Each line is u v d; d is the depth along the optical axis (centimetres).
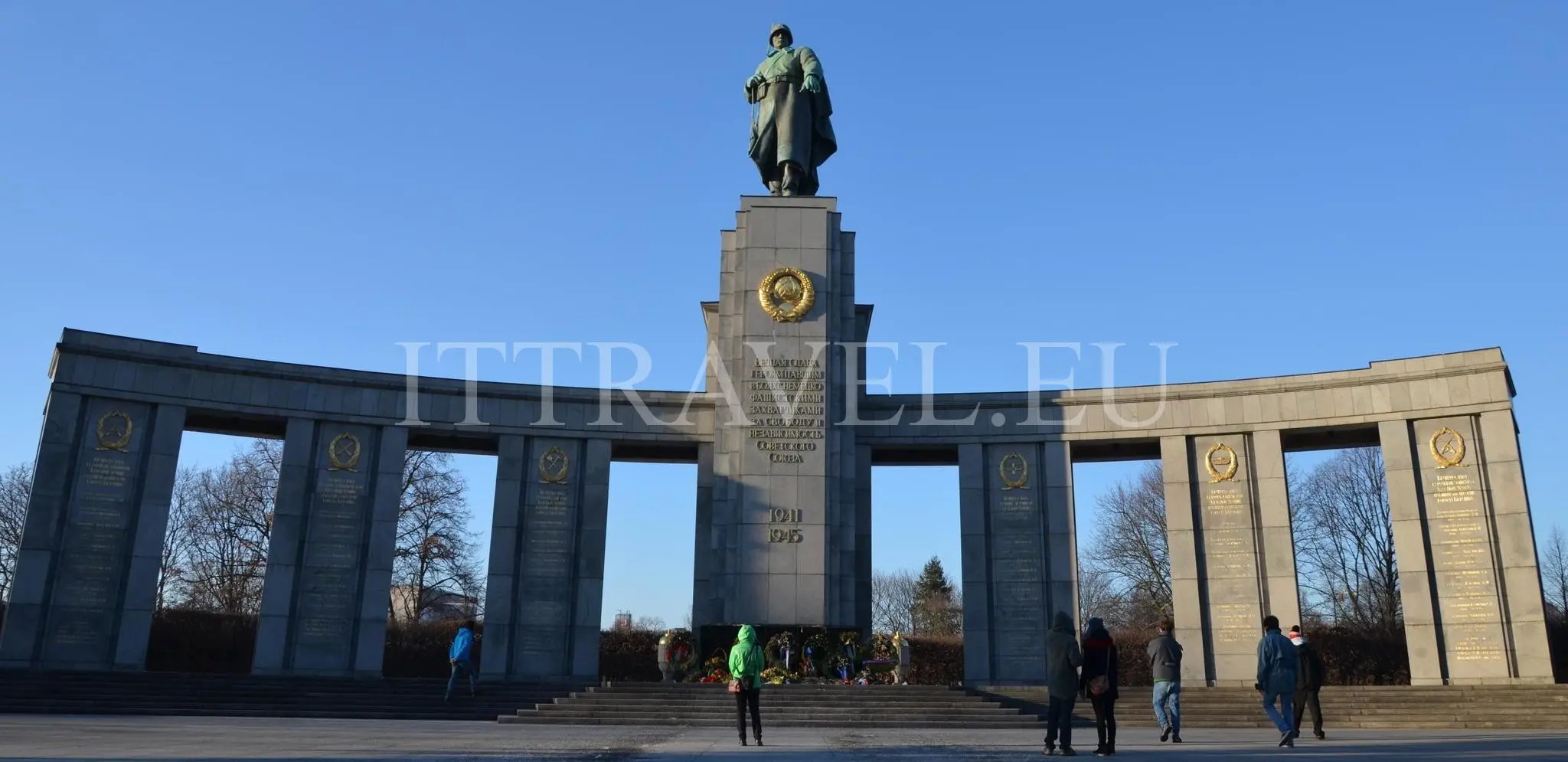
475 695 3028
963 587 3722
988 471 3809
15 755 1434
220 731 2089
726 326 3788
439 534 5859
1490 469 3388
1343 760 1427
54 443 3359
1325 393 3628
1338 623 5994
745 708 1886
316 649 3466
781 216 3844
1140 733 2458
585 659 3609
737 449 3628
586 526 3725
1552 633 4162
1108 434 3769
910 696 2881
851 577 3578
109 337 3472
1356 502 6112
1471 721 2870
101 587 3328
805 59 4062
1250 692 3206
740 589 3475
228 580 5969
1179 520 3659
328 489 3597
